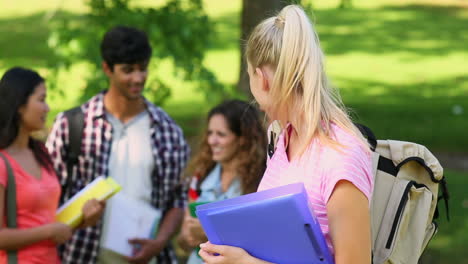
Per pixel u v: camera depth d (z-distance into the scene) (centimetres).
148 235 427
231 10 2436
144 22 687
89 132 431
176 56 696
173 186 447
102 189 399
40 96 370
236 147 402
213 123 403
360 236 218
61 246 433
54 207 382
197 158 418
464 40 2056
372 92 1473
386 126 1208
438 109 1329
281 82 227
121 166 434
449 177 917
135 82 427
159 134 443
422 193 260
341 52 1886
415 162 264
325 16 2411
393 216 255
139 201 432
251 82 239
